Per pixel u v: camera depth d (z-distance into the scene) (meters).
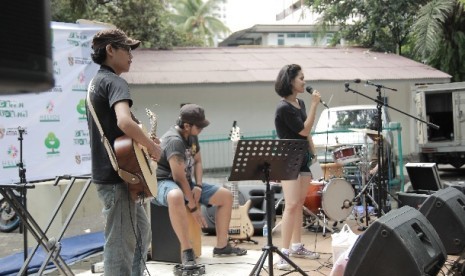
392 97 14.76
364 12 17.11
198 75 13.75
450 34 15.35
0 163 4.89
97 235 5.93
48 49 1.34
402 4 16.53
